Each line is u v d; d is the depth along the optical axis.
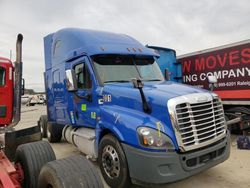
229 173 6.13
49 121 9.55
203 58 10.66
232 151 8.09
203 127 4.87
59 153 8.61
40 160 4.57
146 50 6.83
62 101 8.05
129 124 4.81
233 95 9.57
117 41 6.82
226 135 5.38
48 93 9.45
